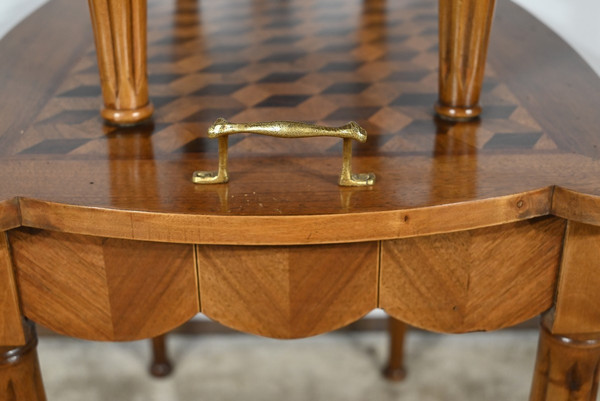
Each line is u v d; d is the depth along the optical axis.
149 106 0.97
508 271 0.85
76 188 0.80
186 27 1.34
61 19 1.33
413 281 0.84
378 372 1.62
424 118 0.97
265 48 1.23
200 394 1.56
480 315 0.87
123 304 0.85
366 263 0.82
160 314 0.85
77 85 1.08
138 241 0.81
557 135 0.92
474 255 0.83
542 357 0.93
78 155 0.88
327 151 0.89
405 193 0.79
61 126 0.95
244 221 0.76
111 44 0.91
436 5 1.44
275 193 0.80
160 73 1.13
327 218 0.76
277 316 0.84
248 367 1.63
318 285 0.83
